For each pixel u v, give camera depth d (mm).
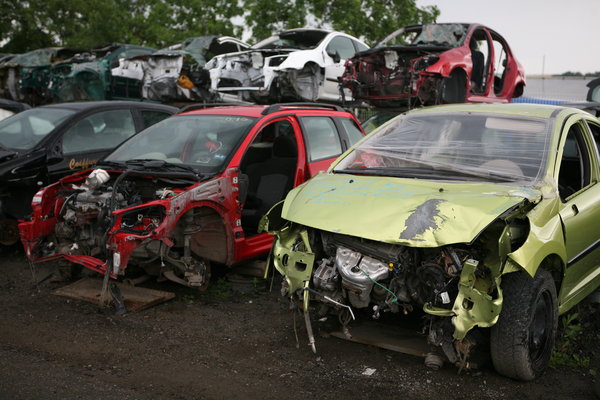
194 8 22578
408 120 4883
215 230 5168
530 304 3371
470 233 3211
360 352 3994
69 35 27906
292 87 10969
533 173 3881
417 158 4320
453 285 3420
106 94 12727
